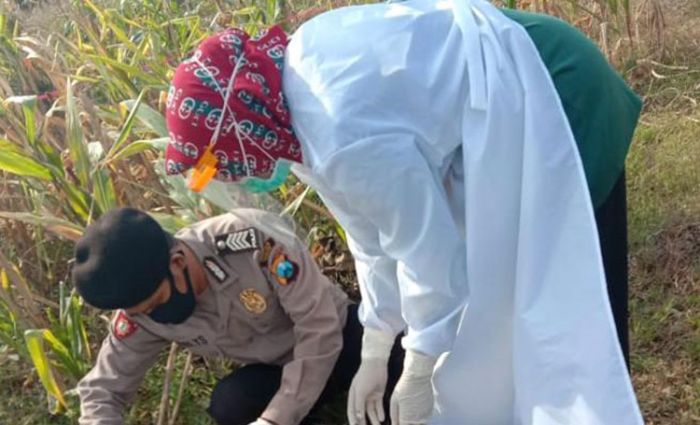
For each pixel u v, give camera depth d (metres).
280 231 2.32
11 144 2.93
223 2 4.29
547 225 1.90
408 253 1.84
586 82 1.94
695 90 4.03
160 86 3.26
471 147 1.86
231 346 2.50
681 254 3.06
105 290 2.17
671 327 2.80
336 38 1.82
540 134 1.88
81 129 2.88
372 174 1.75
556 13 4.31
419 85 1.82
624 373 1.87
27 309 3.00
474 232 1.93
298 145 1.82
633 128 2.06
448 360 2.09
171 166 1.81
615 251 2.08
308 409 2.40
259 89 1.78
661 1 4.71
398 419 2.08
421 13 1.91
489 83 1.86
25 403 2.93
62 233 2.88
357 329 2.59
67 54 4.04
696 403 2.54
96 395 2.48
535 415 1.97
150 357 2.52
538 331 1.93
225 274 2.40
